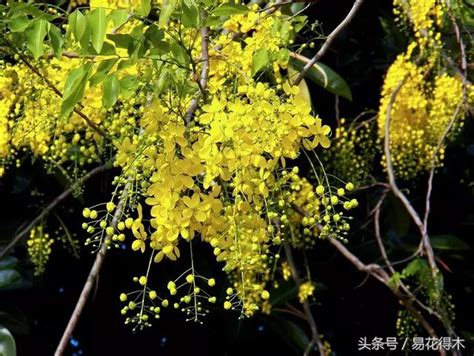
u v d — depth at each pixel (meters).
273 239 1.46
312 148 1.44
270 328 3.08
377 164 3.21
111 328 3.09
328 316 3.30
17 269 2.69
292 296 2.84
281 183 1.47
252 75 1.73
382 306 3.30
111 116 1.96
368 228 3.23
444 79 2.62
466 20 2.81
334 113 3.25
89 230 1.43
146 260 3.01
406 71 2.65
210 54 1.81
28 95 1.97
